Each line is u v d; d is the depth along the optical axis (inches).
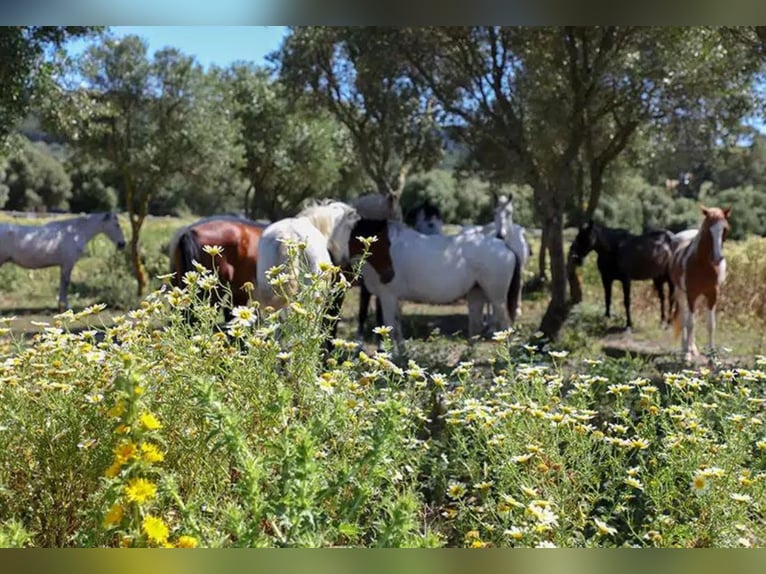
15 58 381.1
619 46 420.8
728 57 407.2
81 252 573.9
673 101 504.7
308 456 73.4
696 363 301.6
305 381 102.0
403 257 370.3
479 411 114.5
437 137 714.2
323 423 88.1
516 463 106.1
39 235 558.6
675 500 117.0
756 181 1282.0
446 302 384.2
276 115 945.5
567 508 102.4
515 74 473.7
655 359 352.2
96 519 77.8
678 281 368.5
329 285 118.3
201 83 705.6
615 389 132.6
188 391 98.1
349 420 100.9
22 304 576.1
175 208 1653.5
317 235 259.8
